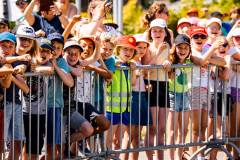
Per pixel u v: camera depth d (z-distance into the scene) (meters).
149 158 20.83
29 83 17.98
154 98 20.56
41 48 18.16
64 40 19.73
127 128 20.33
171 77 20.70
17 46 17.98
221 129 21.55
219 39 20.95
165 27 20.95
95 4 21.59
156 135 20.56
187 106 20.97
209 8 37.09
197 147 21.67
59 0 23.55
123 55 19.92
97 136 19.66
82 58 19.41
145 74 20.45
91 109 19.22
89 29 20.88
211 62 21.06
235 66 21.66
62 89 18.61
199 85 21.02
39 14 21.17
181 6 37.84
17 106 17.81
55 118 18.61
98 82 19.48
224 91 21.38
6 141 18.16
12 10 23.30
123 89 19.98
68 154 19.05
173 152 21.11
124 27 37.25
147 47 20.75
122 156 20.66
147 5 41.75
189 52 20.78
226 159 21.84
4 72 17.08
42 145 18.66
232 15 25.84
